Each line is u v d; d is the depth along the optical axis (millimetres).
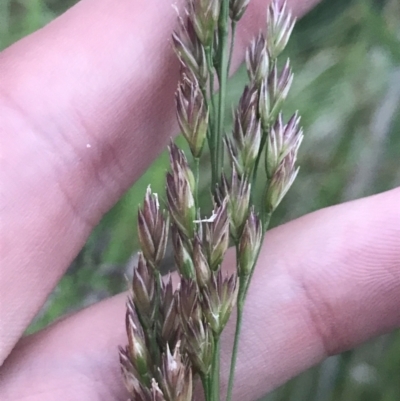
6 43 127
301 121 131
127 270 127
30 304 94
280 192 78
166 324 77
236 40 100
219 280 73
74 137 95
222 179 77
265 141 79
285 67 78
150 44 96
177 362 72
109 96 96
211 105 79
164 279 102
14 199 91
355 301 102
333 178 132
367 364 125
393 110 129
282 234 105
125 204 125
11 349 93
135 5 96
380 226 100
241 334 102
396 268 99
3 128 92
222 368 102
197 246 73
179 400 72
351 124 131
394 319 104
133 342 75
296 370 106
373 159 130
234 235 78
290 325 103
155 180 123
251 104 77
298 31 125
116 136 98
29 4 126
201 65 78
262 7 100
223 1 78
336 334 105
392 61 125
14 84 93
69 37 96
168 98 99
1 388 94
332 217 104
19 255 91
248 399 104
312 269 102
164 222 76
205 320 74
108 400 97
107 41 95
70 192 96
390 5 124
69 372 96
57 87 94
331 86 130
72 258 99
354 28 125
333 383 126
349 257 101
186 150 126
